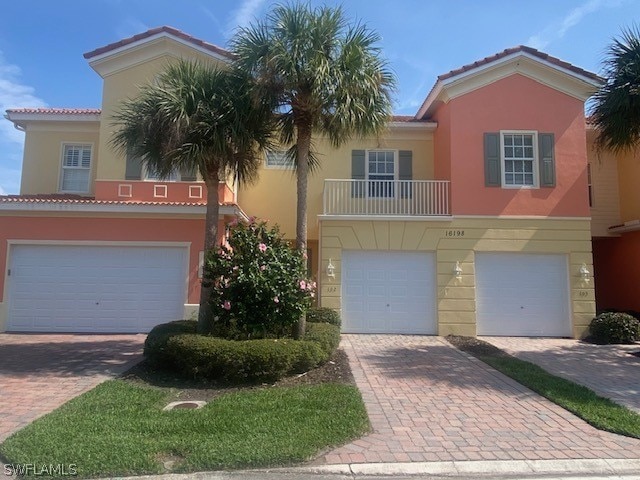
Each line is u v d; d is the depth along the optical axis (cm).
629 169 1584
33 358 946
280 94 959
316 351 851
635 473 473
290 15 909
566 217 1402
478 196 1411
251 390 737
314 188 1641
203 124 894
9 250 1315
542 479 461
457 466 475
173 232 1330
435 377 845
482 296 1392
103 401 639
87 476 433
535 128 1433
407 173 1612
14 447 479
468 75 1429
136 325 1309
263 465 464
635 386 810
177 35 1439
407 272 1406
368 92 923
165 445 491
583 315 1362
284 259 916
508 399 710
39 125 1628
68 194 1587
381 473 461
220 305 889
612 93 1120
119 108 1284
